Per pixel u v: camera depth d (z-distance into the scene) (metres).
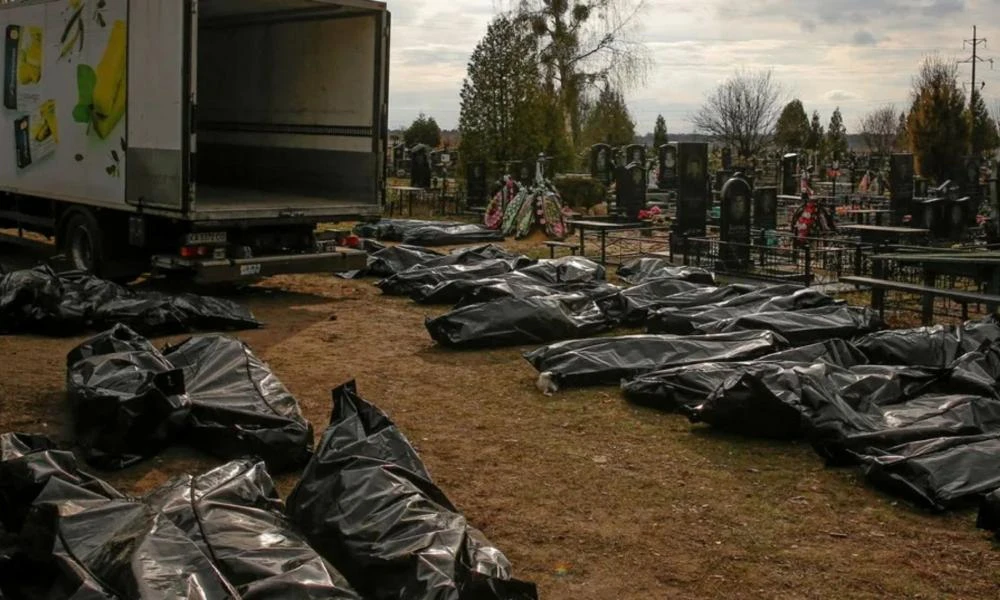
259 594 3.78
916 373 8.02
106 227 13.66
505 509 6.17
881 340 9.44
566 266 13.77
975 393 7.95
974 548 5.67
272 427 6.80
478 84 29.44
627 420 8.06
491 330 10.60
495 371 9.67
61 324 10.61
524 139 29.34
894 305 13.98
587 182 28.17
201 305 11.34
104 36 13.03
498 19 30.81
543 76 37.88
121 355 7.27
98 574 3.72
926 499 6.20
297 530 4.80
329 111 14.24
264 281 15.19
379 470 5.00
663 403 8.31
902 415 7.34
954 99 34.38
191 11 11.77
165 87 12.09
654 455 7.23
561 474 6.81
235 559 4.05
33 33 14.54
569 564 5.40
